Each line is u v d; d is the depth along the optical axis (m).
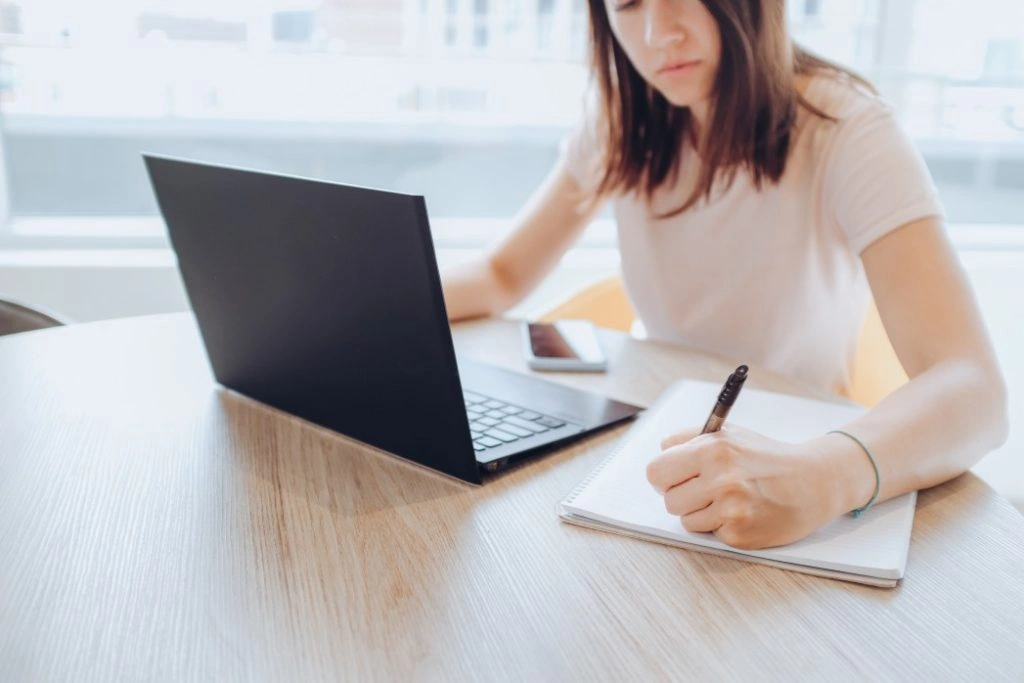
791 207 1.27
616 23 1.20
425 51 2.25
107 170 2.27
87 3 2.07
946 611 0.63
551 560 0.69
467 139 2.37
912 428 0.80
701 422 0.93
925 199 1.05
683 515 0.72
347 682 0.55
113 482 0.80
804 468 0.72
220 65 2.18
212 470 0.83
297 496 0.79
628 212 1.44
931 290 0.98
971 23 2.26
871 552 0.69
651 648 0.59
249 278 0.91
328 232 0.79
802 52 1.28
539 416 0.95
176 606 0.62
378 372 0.83
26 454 0.85
